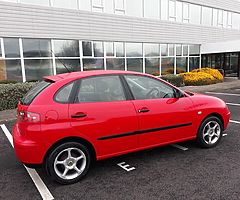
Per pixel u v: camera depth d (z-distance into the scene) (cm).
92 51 1398
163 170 382
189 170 379
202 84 1620
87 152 360
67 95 351
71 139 350
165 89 432
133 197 311
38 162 333
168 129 417
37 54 1210
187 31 1889
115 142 374
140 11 1588
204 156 431
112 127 368
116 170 388
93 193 323
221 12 2183
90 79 373
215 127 473
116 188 334
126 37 1527
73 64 1331
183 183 340
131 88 398
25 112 332
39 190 335
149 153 452
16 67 1153
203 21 2031
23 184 353
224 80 1912
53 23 1233
